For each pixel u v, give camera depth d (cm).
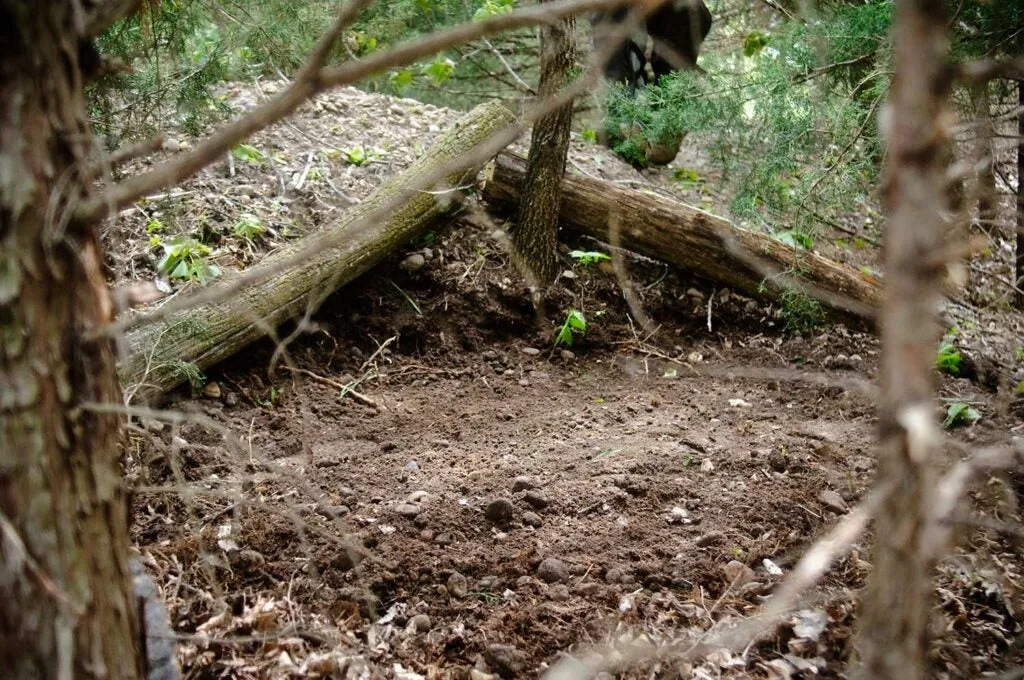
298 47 360
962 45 344
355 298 423
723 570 273
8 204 135
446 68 520
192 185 438
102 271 155
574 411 384
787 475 328
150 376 329
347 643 244
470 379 410
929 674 229
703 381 418
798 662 234
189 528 284
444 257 443
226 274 382
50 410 139
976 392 403
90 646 145
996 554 283
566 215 457
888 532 117
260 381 377
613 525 296
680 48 515
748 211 432
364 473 324
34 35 136
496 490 312
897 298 104
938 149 104
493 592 264
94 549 147
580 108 606
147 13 301
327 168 478
